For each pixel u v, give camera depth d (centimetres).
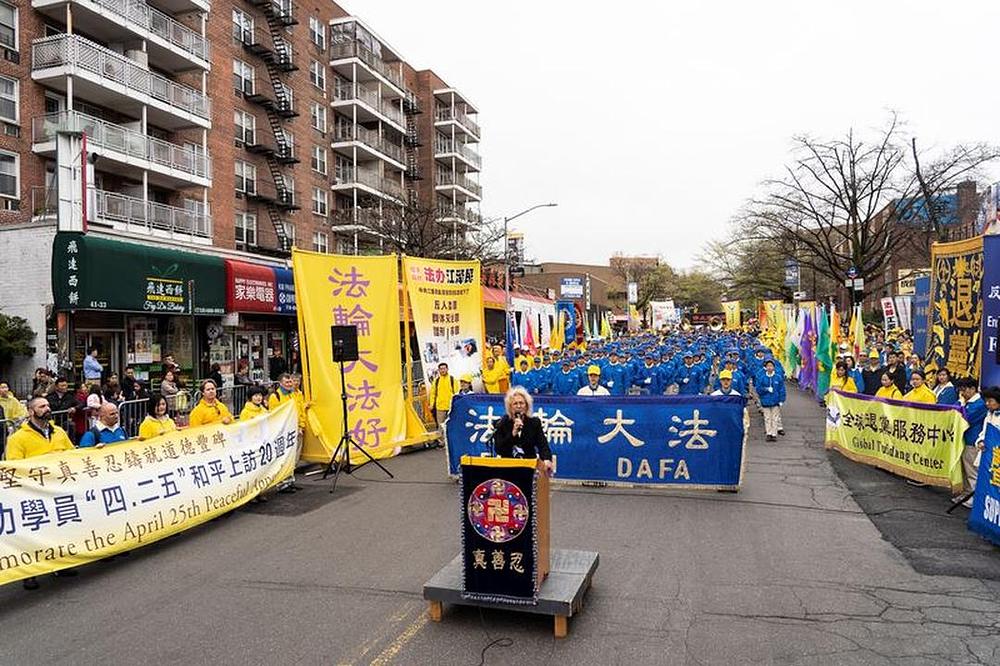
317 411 1283
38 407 784
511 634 561
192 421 994
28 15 2500
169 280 2172
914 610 598
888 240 4241
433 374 1524
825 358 2212
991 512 777
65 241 1889
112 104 2764
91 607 642
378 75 5103
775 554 750
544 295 5778
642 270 9369
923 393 1194
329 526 888
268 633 573
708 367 1919
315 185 4462
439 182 6281
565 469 1101
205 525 907
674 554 752
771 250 5300
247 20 3725
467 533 577
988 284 946
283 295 2712
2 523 659
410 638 557
